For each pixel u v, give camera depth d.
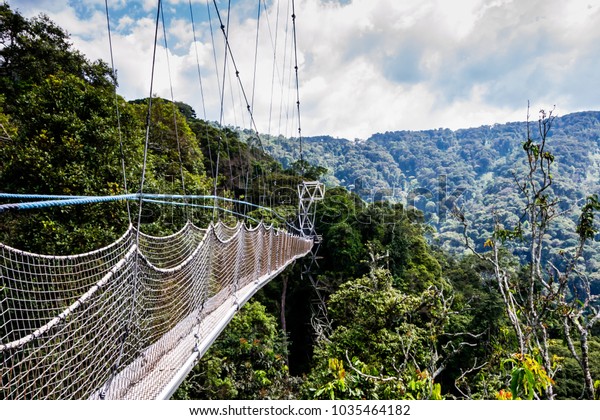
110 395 2.24
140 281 2.74
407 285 17.19
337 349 7.35
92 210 6.42
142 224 7.38
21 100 7.52
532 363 2.06
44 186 6.35
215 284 4.18
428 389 3.74
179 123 14.80
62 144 6.84
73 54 16.39
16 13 14.80
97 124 7.24
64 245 5.72
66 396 2.02
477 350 11.00
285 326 17.56
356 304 8.38
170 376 2.56
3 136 8.95
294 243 11.55
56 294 4.56
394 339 7.07
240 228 5.25
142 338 2.77
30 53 14.87
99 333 2.22
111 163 7.21
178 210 9.02
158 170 11.16
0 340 1.91
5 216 6.09
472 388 6.25
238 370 9.62
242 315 11.21
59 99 7.46
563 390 8.75
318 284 18.69
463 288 18.25
